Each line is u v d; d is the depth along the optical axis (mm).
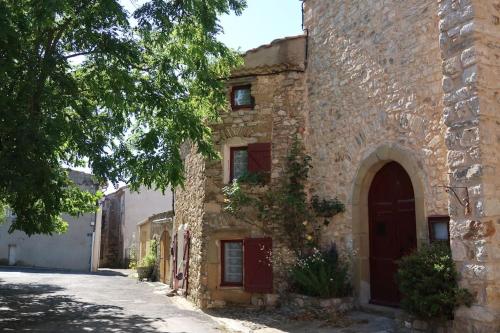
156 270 18375
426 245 6559
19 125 6281
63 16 7516
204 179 10719
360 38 8742
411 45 7539
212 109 9422
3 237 26438
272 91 10523
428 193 7055
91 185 25078
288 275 9500
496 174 5711
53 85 7539
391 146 7828
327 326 7512
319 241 9523
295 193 9781
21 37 6797
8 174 6051
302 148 10125
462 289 5707
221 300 10195
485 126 5738
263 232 10016
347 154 8945
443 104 6676
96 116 8750
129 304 11359
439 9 6367
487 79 5824
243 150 10758
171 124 8719
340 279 8547
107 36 7426
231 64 9180
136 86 8266
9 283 15789
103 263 32188
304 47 10477
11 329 7777
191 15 8211
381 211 8438
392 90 7875
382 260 8336
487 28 5926
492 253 5527
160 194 30406
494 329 5367
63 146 9031
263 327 7930
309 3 10531
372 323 7402
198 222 11188
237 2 8305
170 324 8500
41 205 7738
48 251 26203
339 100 9273
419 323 6293
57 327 8055
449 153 6086
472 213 5715
